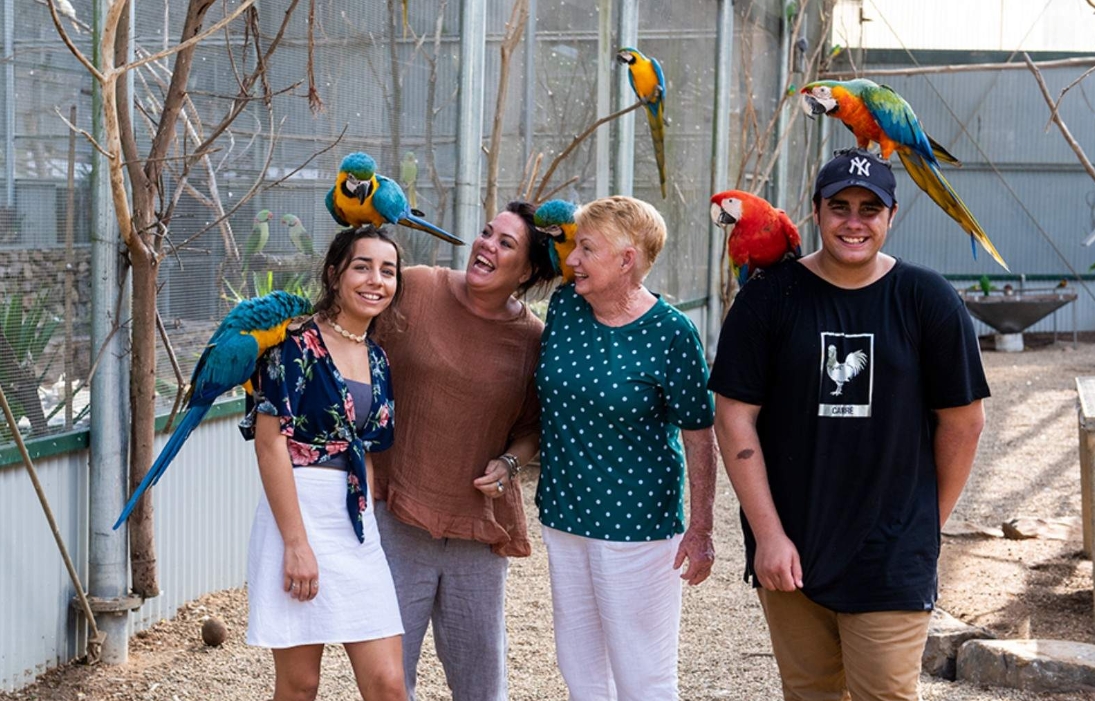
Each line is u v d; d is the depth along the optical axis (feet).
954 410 8.72
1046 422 33.40
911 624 8.68
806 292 8.79
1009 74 54.90
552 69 24.89
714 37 36.70
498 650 10.48
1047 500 23.89
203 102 15.39
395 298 9.70
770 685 13.69
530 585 17.72
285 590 8.82
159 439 14.75
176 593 15.30
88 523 13.53
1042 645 13.58
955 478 8.96
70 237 13.06
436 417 9.91
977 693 13.10
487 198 21.29
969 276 55.98
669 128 32.01
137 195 13.14
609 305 9.53
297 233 17.48
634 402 9.37
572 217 9.55
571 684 10.03
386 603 9.14
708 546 9.61
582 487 9.59
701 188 36.58
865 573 8.66
